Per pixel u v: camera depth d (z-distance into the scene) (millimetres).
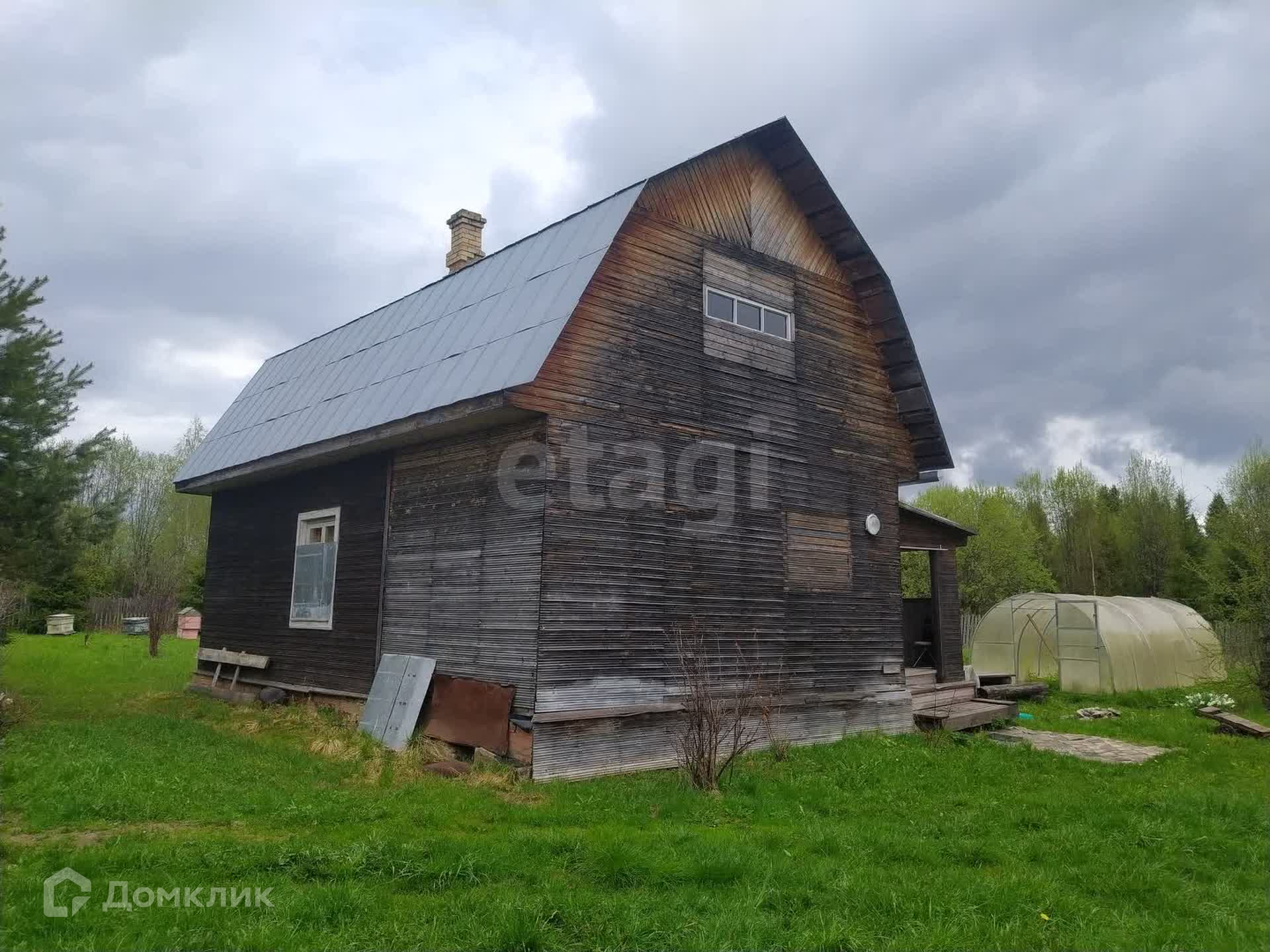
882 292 14328
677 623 11055
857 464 14195
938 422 14953
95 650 26656
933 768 10867
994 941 5109
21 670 19500
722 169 12656
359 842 6289
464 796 8391
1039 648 23281
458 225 17531
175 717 13289
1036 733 14742
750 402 12516
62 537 15188
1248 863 7059
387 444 12039
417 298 14742
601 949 4742
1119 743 13688
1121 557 49250
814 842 6980
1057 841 7418
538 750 9398
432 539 11508
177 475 17453
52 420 14906
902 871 6363
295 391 15875
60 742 10195
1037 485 58625
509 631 10039
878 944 5012
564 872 5973
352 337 15867
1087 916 5605
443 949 4645
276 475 15062
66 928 4781
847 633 13477
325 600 13594
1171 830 7719
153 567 40656
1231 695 19891
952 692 16719
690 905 5410
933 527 18094
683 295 11789
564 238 11734
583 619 10023
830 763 10820
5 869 5730
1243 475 29125
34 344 14312
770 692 11836
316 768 9672
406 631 11742
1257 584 19391
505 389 9578
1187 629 24688
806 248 13875
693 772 9172
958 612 18375
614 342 10773
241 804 7715
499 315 11438
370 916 5102
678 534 11242
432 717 10875
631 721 10344
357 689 12492
